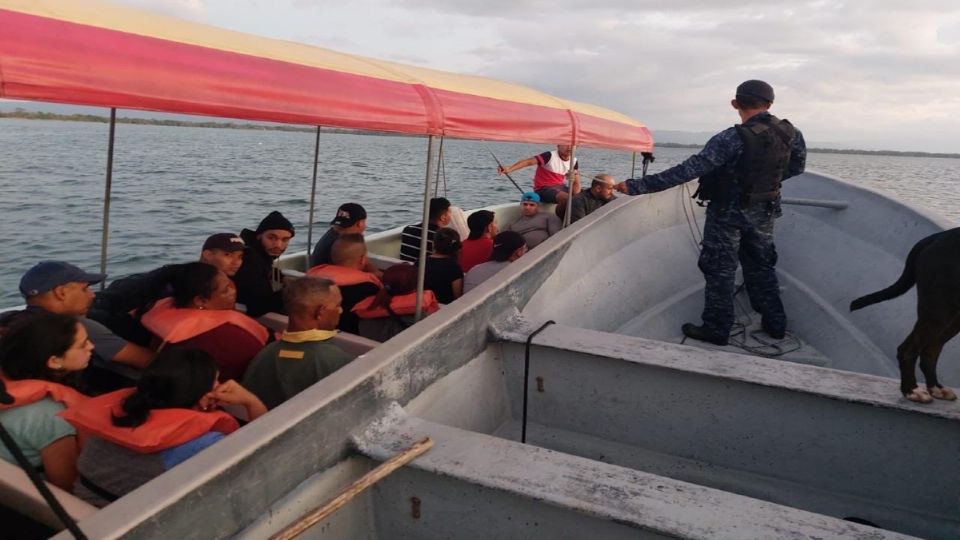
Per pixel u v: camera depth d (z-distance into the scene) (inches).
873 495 104.1
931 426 98.0
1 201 593.3
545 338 122.8
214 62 78.7
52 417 86.6
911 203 191.6
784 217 219.9
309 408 82.5
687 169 155.4
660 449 116.6
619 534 75.8
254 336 117.3
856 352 172.4
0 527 74.7
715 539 70.7
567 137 164.9
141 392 80.3
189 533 67.8
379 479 83.4
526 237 234.8
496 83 167.2
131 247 431.5
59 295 110.3
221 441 74.3
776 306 178.5
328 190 807.1
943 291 98.3
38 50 61.3
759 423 108.4
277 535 70.9
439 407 110.1
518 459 86.6
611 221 185.8
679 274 203.2
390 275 154.8
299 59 95.6
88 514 68.6
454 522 85.8
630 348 118.5
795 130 162.9
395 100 105.0
